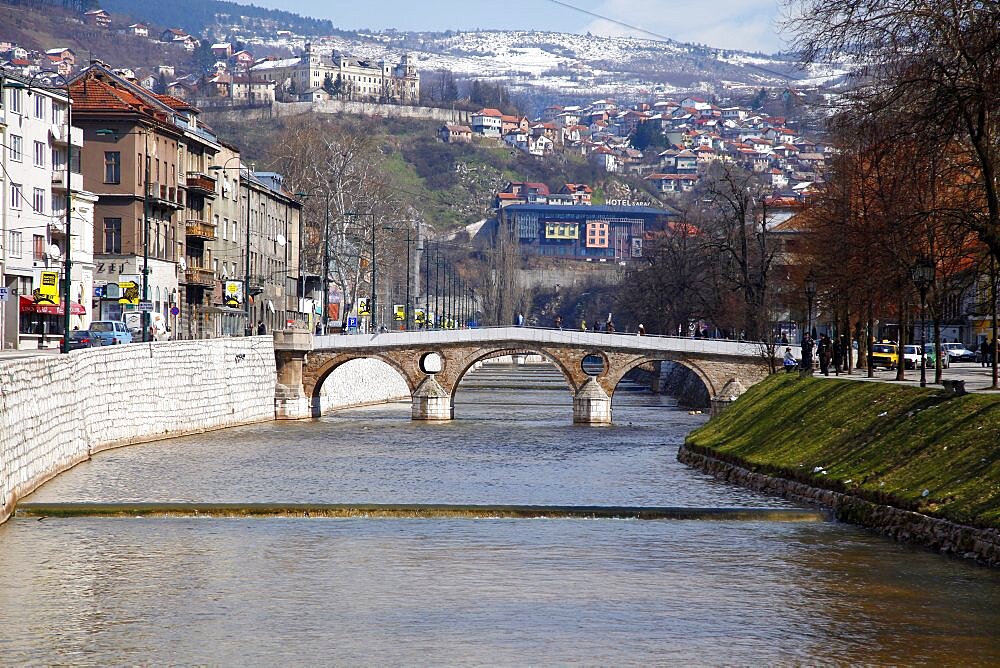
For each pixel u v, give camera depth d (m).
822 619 52.56
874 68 75.06
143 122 171.62
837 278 119.56
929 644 49.06
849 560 63.72
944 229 79.31
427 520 76.56
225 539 69.19
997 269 81.06
